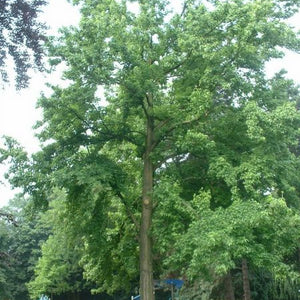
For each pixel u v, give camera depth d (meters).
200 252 14.48
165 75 20.06
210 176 18.66
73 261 42.50
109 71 17.27
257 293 28.98
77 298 48.72
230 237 14.38
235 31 18.14
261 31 18.06
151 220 19.41
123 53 17.42
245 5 17.91
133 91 18.05
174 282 24.52
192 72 19.23
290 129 17.41
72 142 19.42
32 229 55.56
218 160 17.27
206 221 15.44
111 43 17.20
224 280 26.95
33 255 53.97
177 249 16.17
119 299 44.84
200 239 14.82
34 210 19.58
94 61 17.03
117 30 18.09
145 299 18.61
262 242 16.45
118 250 22.16
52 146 19.34
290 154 19.55
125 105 18.52
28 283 49.53
